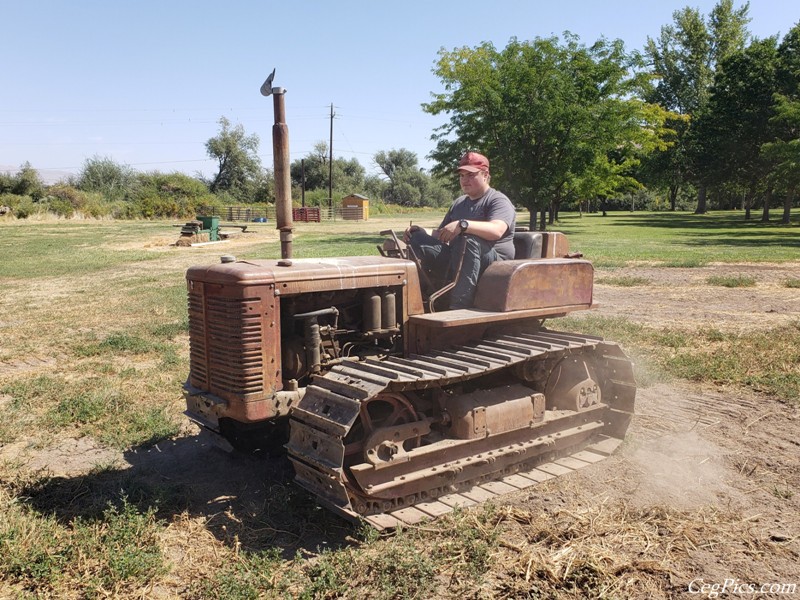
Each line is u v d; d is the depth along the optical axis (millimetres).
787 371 7102
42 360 8430
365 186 89688
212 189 77812
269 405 4219
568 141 27266
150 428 5750
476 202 5195
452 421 4488
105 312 12000
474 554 3623
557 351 4961
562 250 5621
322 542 3887
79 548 3676
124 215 55219
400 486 4148
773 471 4793
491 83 27266
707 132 45344
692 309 10836
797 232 31844
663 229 36094
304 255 20516
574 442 5195
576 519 4074
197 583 3424
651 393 6672
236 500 4449
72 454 5297
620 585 3379
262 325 4180
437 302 5008
